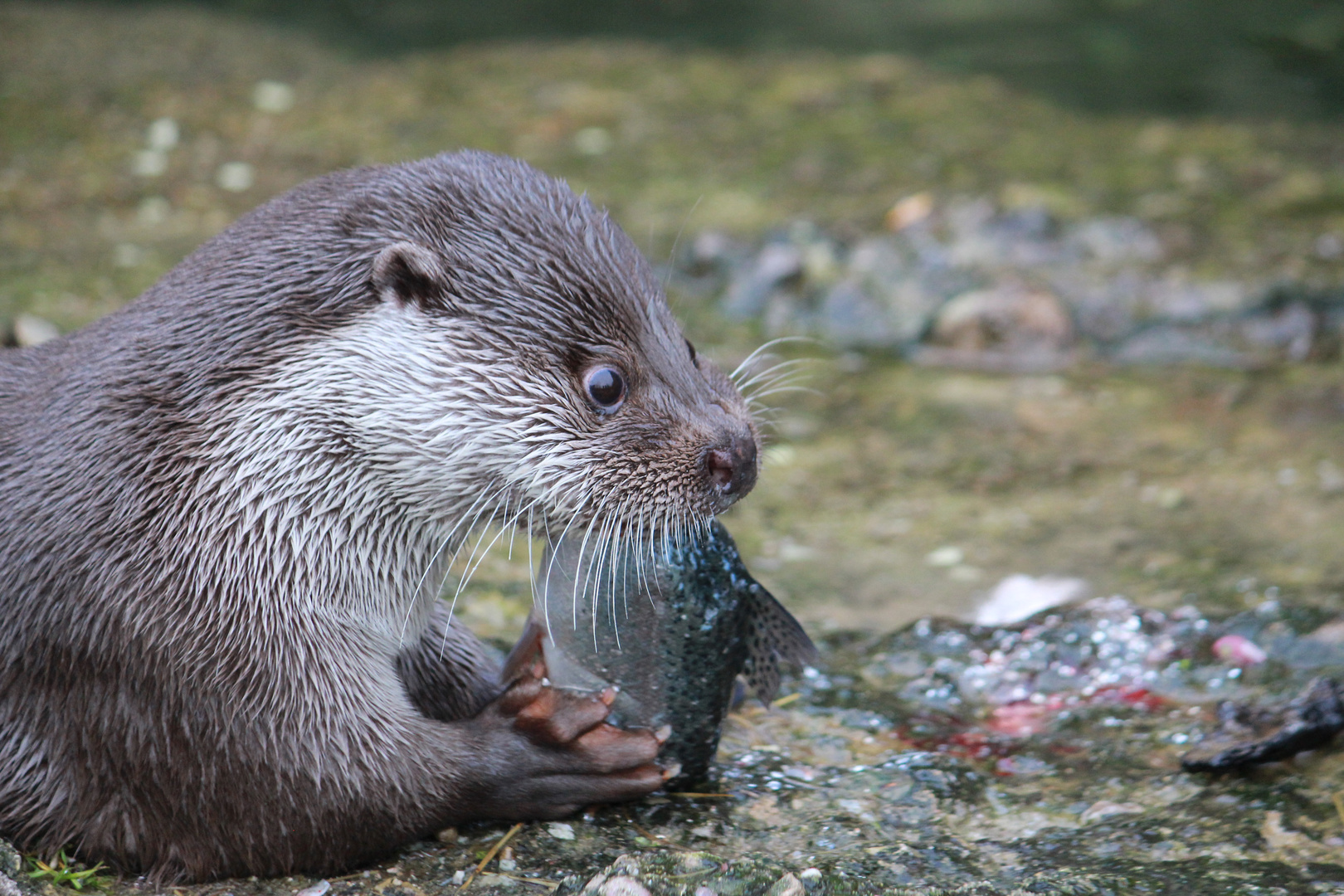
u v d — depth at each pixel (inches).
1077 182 752.3
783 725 352.5
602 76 975.6
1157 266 644.1
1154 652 380.2
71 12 1096.2
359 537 281.4
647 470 287.4
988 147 822.5
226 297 280.5
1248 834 302.5
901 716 359.9
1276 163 787.4
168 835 277.0
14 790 277.4
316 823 275.0
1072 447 533.0
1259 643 380.2
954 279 650.2
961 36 1095.0
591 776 293.6
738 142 839.7
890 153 813.2
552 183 301.0
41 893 269.6
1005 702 370.9
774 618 301.3
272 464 272.4
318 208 291.1
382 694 282.5
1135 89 949.8
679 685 293.9
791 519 482.0
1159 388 582.6
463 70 995.9
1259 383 581.6
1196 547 449.7
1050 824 312.3
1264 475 501.4
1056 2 1175.0
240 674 268.5
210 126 851.4
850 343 631.8
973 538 466.3
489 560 428.8
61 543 271.1
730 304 650.2
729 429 293.3
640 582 288.4
